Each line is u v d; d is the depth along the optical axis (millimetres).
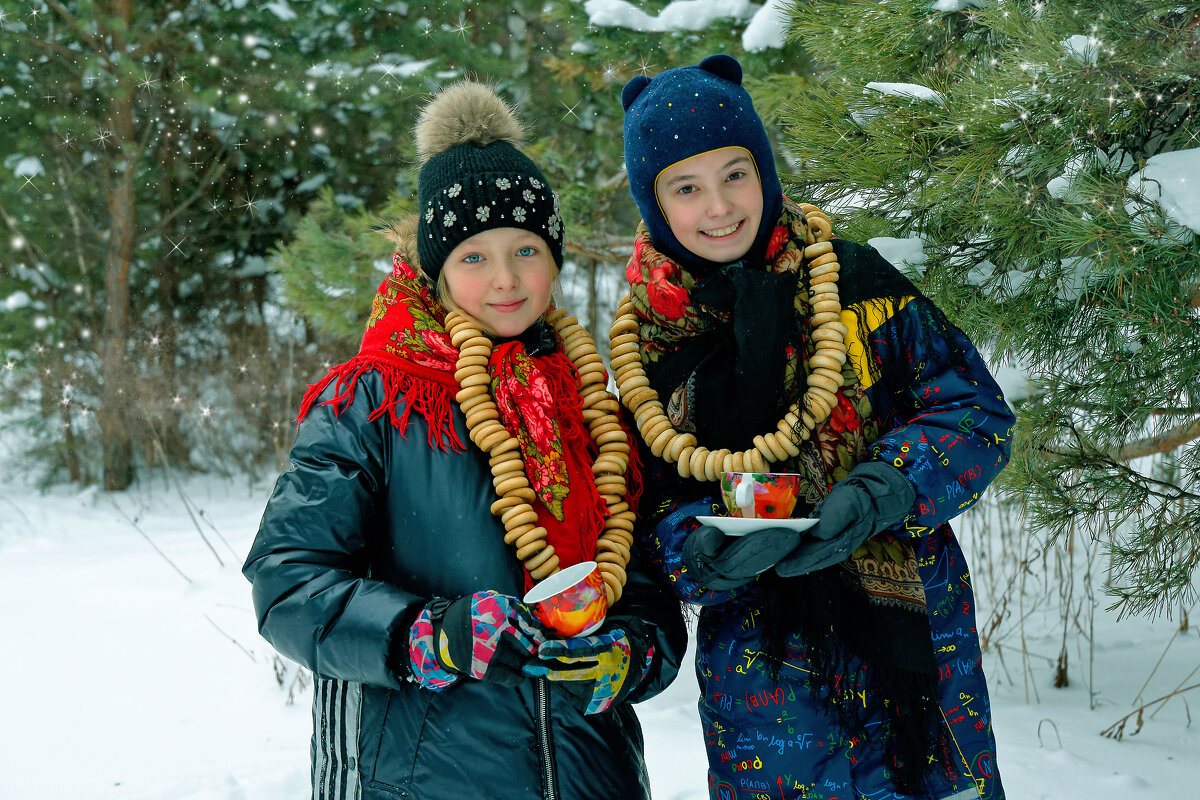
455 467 1567
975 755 1654
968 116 2537
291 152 9359
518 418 1593
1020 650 3801
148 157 9234
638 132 1825
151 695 3707
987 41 2953
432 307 1694
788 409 1729
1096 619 4023
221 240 9477
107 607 4922
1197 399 2473
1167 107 2510
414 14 8625
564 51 6020
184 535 6820
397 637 1442
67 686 3809
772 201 1853
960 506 1639
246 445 8984
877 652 1609
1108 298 2400
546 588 1395
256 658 4070
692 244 1814
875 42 2996
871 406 1721
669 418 1801
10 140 8680
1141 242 2270
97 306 9242
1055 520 2711
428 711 1514
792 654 1679
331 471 1536
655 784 2775
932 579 1702
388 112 8555
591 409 1771
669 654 1704
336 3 8641
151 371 8836
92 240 9094
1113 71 2355
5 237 8805
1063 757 2768
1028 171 2533
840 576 1675
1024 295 2521
